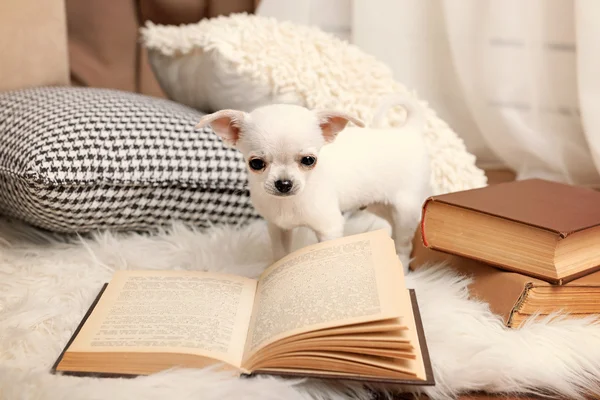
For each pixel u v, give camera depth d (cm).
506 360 85
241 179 124
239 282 98
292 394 77
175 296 92
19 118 125
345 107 138
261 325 84
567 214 94
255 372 78
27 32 154
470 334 90
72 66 192
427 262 110
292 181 90
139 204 122
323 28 198
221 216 128
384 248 92
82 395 73
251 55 137
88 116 121
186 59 152
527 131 179
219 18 154
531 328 90
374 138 111
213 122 95
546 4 173
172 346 80
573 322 91
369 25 185
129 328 84
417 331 85
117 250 118
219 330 84
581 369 86
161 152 120
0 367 79
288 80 136
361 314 77
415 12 186
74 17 191
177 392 74
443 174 143
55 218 118
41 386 75
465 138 200
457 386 84
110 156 116
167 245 121
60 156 113
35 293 103
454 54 180
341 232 106
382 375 75
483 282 98
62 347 88
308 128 92
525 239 92
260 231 126
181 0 196
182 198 124
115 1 192
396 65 189
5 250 122
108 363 79
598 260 96
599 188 180
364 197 112
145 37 161
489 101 181
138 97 140
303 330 77
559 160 180
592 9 156
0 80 152
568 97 178
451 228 101
